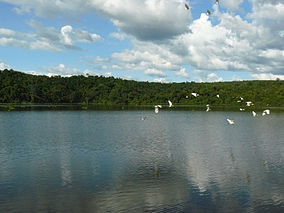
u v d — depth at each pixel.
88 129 65.81
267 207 21.61
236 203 22.22
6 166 31.75
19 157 36.03
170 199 22.89
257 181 27.03
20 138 51.12
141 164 32.78
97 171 30.03
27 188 25.14
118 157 36.16
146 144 45.72
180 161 34.28
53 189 24.89
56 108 153.12
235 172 29.86
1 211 20.95
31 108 149.38
